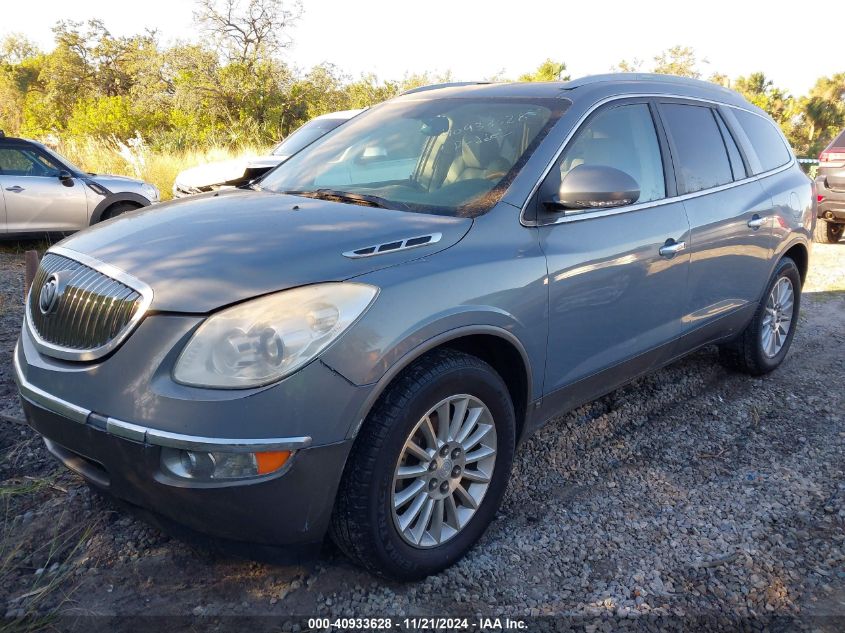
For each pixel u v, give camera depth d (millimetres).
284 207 3094
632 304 3480
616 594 2723
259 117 26484
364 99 28672
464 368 2654
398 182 3377
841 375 5172
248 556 2475
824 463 3811
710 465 3758
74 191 9047
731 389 4812
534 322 2953
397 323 2439
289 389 2254
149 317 2340
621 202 2996
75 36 39219
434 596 2678
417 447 2598
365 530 2475
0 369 4445
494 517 3154
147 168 13727
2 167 8672
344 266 2496
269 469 2264
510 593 2711
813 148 39312
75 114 28234
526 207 3051
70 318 2549
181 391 2234
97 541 2881
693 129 4113
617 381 3668
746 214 4293
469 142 3408
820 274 8617
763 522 3227
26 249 9047
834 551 3023
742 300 4465
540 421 3273
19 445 3545
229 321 2281
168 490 2277
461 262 2713
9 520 2998
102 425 2322
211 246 2611
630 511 3293
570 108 3426
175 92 26984
